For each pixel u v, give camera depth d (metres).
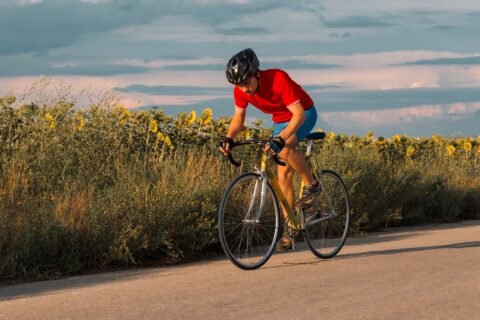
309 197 6.18
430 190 11.13
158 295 4.49
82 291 4.76
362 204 9.21
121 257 6.04
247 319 3.75
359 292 4.43
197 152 8.91
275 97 5.84
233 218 6.04
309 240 6.28
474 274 5.05
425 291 4.43
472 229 9.10
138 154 8.55
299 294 4.41
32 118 8.54
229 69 5.58
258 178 5.91
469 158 15.23
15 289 5.04
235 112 6.10
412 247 6.93
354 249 7.00
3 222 6.02
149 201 6.61
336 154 9.81
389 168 10.55
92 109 8.77
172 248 6.41
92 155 8.16
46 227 5.95
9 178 7.04
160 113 9.76
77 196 6.61
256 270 5.58
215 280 5.07
